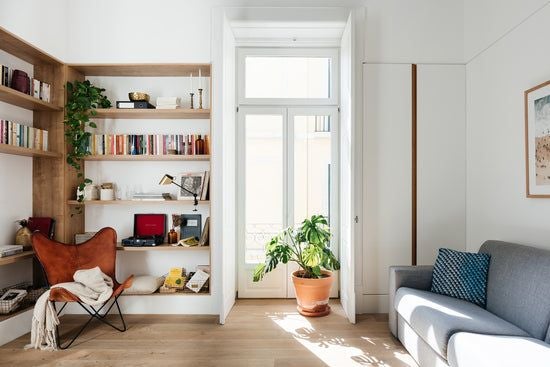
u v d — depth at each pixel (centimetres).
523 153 255
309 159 377
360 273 336
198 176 345
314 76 377
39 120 321
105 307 325
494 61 290
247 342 267
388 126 339
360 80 338
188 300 329
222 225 312
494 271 238
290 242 370
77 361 237
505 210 277
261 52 373
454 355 176
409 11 339
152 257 352
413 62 339
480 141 313
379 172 339
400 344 263
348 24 324
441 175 339
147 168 352
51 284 280
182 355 246
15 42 272
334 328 294
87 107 321
